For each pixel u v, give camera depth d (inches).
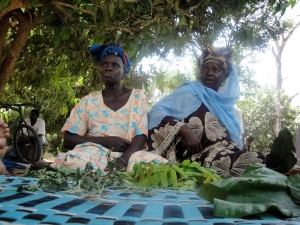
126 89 120.1
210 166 104.3
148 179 70.2
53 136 474.6
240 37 182.7
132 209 41.2
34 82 208.1
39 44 184.9
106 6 133.1
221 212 37.5
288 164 50.1
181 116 117.3
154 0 144.9
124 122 113.1
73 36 179.8
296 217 38.2
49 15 168.2
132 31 160.4
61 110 330.0
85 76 234.2
